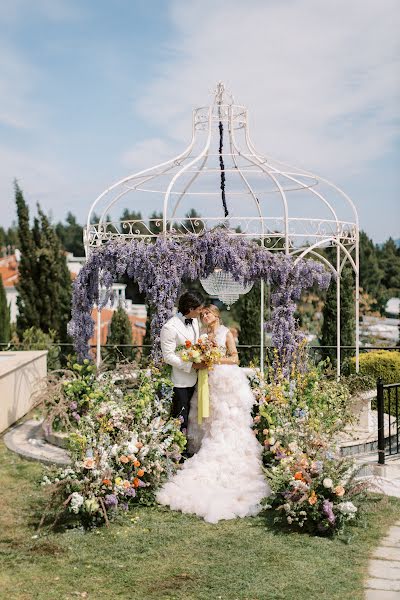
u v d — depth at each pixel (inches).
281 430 247.6
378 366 404.2
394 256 1010.1
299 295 309.3
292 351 303.6
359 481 221.6
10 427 363.6
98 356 336.2
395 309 943.7
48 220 627.2
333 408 289.6
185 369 259.1
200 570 180.2
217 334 265.9
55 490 211.9
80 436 225.6
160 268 291.3
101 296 328.5
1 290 610.5
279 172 338.6
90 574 178.7
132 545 198.2
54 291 612.1
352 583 171.6
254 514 223.3
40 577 177.0
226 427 254.5
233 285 310.8
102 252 306.2
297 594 165.6
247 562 185.3
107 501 213.6
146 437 242.4
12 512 229.3
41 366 433.1
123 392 284.8
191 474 246.8
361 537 204.4
